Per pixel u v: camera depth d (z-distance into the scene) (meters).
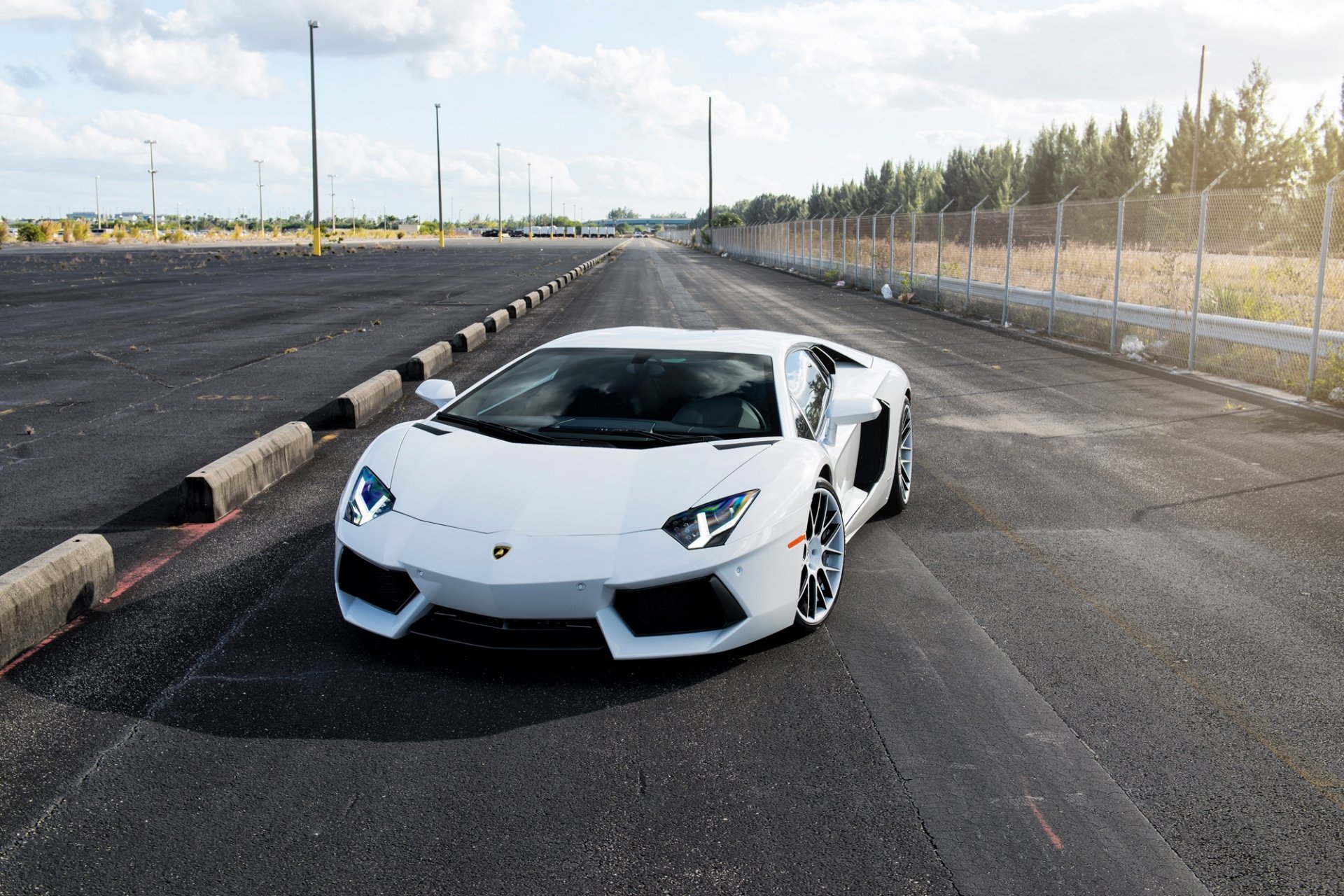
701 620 3.29
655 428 3.83
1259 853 2.39
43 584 3.60
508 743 2.88
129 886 2.22
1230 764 2.81
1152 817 2.54
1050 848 2.40
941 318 17.72
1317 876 2.30
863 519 4.73
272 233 108.31
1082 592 4.23
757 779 2.71
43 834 2.41
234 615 3.83
